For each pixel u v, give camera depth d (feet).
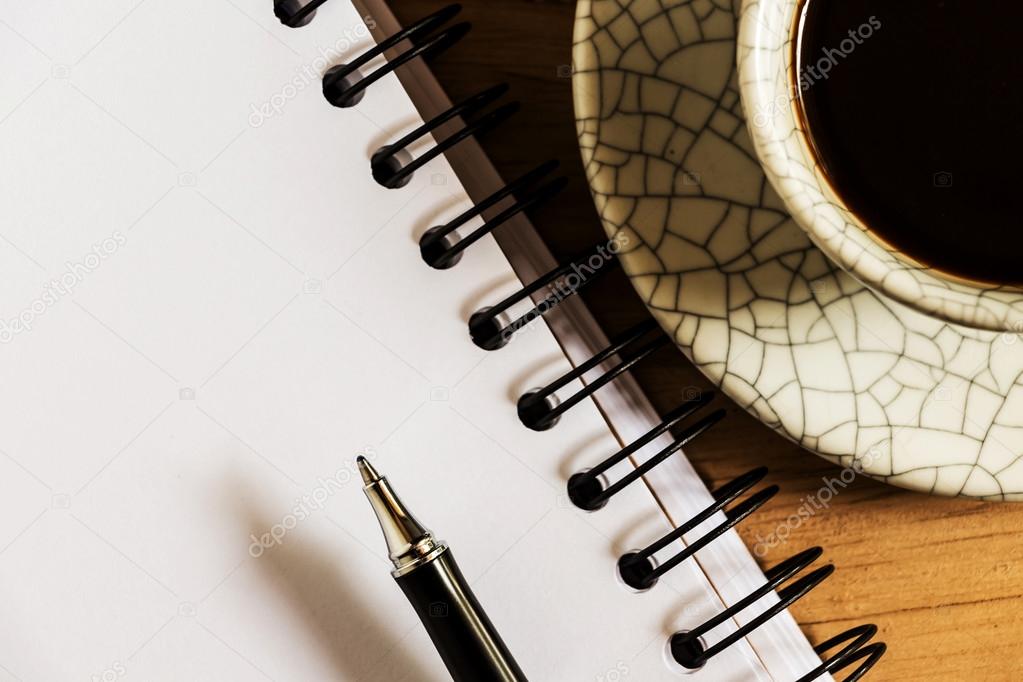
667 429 0.89
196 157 0.87
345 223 0.88
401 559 0.84
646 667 0.88
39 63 0.86
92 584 0.87
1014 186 0.87
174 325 0.87
